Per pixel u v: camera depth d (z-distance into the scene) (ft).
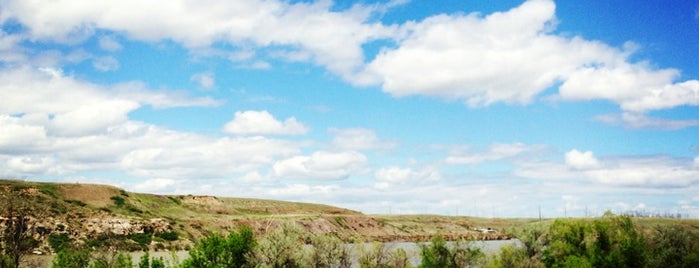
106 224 330.13
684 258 144.36
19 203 300.40
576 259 127.24
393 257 127.03
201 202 568.82
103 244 278.67
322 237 126.93
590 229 136.67
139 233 335.06
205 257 125.08
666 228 159.43
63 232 291.38
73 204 366.84
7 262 171.12
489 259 128.98
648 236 159.12
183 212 463.01
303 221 469.16
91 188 415.85
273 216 475.72
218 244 125.90
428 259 126.11
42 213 310.04
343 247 126.41
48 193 368.68
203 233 384.27
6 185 355.15
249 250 125.49
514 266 124.88
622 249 134.62
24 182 381.60
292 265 121.70
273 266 120.88
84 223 323.16
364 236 513.04
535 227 138.10
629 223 141.90
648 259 138.21
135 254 284.41
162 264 127.95
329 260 123.85
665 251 144.36
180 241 345.31
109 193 421.18
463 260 125.70
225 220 429.79
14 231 198.08
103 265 146.61
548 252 134.10
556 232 136.98
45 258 221.66
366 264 124.06
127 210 400.47
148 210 424.05
